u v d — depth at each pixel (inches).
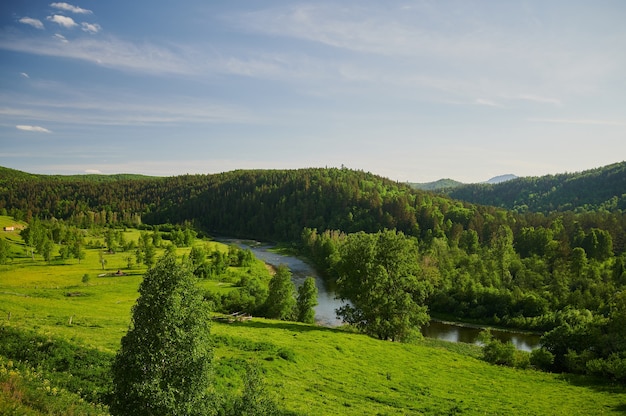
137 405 673.6
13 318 1598.2
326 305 3742.6
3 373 721.0
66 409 671.1
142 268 4576.8
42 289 3159.5
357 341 2044.8
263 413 793.6
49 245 4842.5
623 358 1908.2
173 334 700.7
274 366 1437.0
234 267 4874.5
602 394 1595.7
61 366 1025.5
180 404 690.2
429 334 3134.8
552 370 2134.6
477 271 4409.5
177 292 719.1
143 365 673.6
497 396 1504.7
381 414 1175.0
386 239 2459.4
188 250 5959.6
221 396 877.2
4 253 4532.5
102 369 1052.5
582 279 3919.8
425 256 4830.2
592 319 2453.2
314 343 1870.1
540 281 4082.2
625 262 4180.6
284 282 2977.4
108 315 2123.5
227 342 1653.5
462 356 2105.1
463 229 6889.8
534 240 5497.1
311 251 6747.1
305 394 1250.0
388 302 2301.9
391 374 1631.4
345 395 1325.0
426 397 1414.9
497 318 3494.1
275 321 2469.2
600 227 5620.1
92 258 5305.1
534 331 3257.9
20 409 586.2
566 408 1411.2
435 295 3932.1
